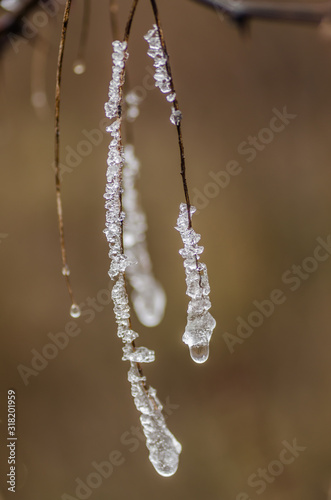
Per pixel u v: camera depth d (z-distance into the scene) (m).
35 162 1.46
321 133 1.52
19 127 1.42
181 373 1.37
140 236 0.64
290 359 1.40
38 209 1.47
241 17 0.53
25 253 1.45
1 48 0.56
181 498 1.21
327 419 1.29
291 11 0.53
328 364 1.37
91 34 1.39
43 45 0.58
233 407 1.33
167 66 0.45
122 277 0.46
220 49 1.56
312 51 1.50
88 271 1.45
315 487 1.18
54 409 1.30
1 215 1.45
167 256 1.45
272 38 1.52
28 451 1.22
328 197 1.49
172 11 1.54
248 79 1.55
